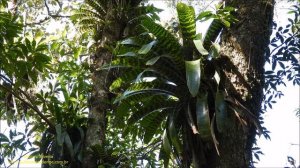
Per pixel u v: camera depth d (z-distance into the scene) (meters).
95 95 4.20
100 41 4.82
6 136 4.34
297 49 4.53
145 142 3.47
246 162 2.90
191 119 3.03
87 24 5.02
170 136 3.09
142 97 3.36
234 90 3.04
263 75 3.19
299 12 4.37
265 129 4.35
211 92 3.12
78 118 4.16
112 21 4.71
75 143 3.99
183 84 3.20
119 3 4.84
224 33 3.32
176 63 3.13
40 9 5.96
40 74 4.68
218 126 2.85
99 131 3.96
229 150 2.91
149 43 3.09
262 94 3.13
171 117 3.18
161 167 4.44
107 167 3.76
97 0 4.96
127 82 3.47
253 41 3.20
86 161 3.78
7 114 4.60
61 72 4.50
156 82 3.25
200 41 3.04
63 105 4.32
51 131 4.08
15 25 3.81
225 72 3.12
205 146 3.05
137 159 4.15
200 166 3.02
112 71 4.31
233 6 3.43
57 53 5.03
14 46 3.82
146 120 3.41
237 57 3.14
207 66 3.21
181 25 3.15
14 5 5.43
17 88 3.84
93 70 4.46
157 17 4.80
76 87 4.50
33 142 4.19
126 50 3.43
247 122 2.96
